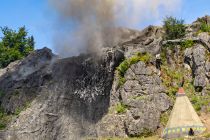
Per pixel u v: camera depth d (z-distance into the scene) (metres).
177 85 47.19
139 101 44.69
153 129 43.47
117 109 45.38
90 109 47.66
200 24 53.47
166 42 50.53
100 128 44.94
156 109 44.50
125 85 46.38
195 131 40.38
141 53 48.50
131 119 44.00
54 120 47.72
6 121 50.03
